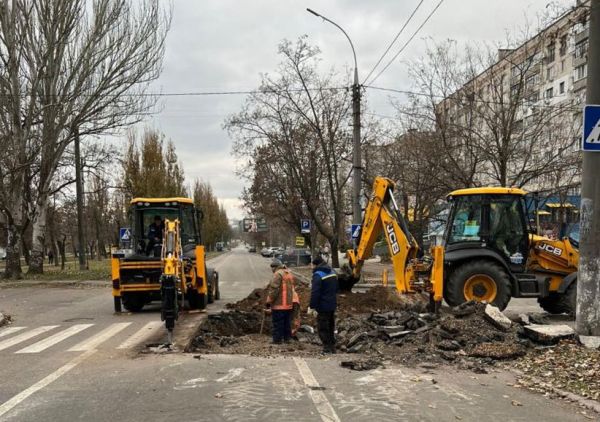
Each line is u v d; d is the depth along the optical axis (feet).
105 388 21.88
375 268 119.85
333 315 29.60
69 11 86.79
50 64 87.51
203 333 35.60
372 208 43.55
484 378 23.34
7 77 86.12
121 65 89.04
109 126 91.86
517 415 18.30
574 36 60.90
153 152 137.69
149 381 22.90
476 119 73.67
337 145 94.89
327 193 111.45
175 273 33.71
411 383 22.39
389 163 94.12
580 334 27.78
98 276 94.79
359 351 29.30
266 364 25.93
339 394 20.70
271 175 106.11
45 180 94.58
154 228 52.90
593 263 27.48
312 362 26.43
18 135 87.97
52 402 19.99
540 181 78.79
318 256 30.09
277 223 148.77
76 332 37.60
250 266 163.43
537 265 42.68
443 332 29.84
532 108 72.28
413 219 95.20
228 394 20.74
